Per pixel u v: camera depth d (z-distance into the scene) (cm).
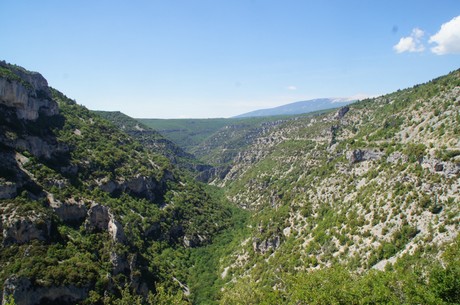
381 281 6222
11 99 11219
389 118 14950
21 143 10788
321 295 6100
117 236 10100
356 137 16588
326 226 10944
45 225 8669
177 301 8150
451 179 8481
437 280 5419
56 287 7644
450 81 13450
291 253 10988
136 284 9531
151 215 13800
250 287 8500
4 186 8800
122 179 13900
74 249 8938
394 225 8769
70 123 14875
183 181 19662
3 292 7081
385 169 11094
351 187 12006
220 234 16362
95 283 8312
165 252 12875
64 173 11644
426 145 10444
